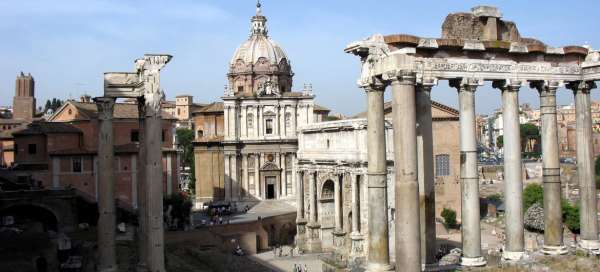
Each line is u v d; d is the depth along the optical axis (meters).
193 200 122.19
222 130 115.25
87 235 69.06
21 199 69.38
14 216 74.50
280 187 112.62
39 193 70.50
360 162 81.06
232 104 110.81
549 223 38.16
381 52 31.80
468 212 34.38
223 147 111.94
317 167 93.69
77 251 60.91
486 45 34.66
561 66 37.78
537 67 36.84
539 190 102.50
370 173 32.66
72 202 72.44
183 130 188.25
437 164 106.88
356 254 80.38
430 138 33.72
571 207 83.56
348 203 87.06
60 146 89.19
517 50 35.56
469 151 34.41
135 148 89.06
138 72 44.69
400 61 29.83
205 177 113.44
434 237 34.03
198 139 115.31
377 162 32.41
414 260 29.67
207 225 88.50
